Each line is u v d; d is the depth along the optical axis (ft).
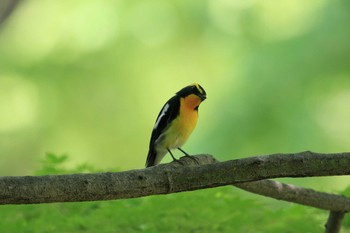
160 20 54.65
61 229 20.12
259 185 18.83
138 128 56.54
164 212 20.30
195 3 53.88
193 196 20.30
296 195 19.34
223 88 45.68
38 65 55.16
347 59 44.32
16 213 21.44
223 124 44.04
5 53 55.88
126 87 55.77
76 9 55.21
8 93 55.57
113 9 54.65
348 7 44.80
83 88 55.72
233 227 20.65
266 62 44.83
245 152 43.52
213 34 52.90
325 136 43.47
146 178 14.42
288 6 49.44
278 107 43.78
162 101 55.57
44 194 13.67
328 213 22.40
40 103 55.62
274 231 20.93
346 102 44.04
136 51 54.95
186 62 54.39
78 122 56.44
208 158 18.62
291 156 15.25
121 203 20.77
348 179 42.88
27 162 56.59
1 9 44.04
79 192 13.92
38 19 55.77
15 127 55.98
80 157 56.59
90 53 54.65
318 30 44.88
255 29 50.34
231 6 52.13
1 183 13.43
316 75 44.24
